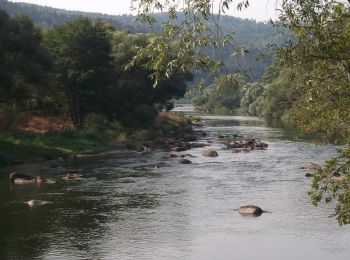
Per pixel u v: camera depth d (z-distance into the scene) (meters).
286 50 12.12
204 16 10.66
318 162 49.59
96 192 34.78
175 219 27.78
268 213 29.11
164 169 45.78
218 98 174.00
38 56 61.91
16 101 61.59
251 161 51.34
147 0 11.09
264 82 12.76
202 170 45.19
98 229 25.70
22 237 24.23
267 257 21.53
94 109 71.38
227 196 33.72
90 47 69.00
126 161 51.44
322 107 12.38
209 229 25.89
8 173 42.66
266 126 103.94
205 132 89.81
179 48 10.68
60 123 70.31
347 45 11.16
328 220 27.44
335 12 11.24
